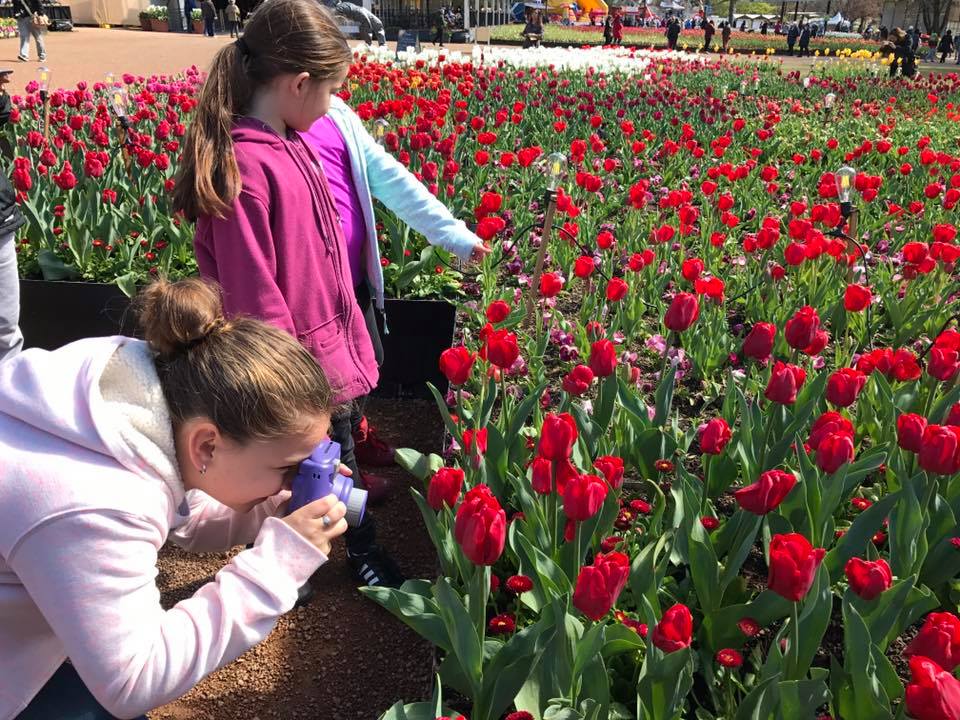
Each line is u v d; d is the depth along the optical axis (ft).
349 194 9.88
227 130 7.81
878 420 11.08
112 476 4.84
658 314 15.94
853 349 14.87
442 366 8.94
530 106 35.86
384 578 9.89
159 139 21.89
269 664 9.04
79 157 20.72
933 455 7.57
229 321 5.44
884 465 10.69
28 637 5.26
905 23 183.52
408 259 17.01
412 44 57.57
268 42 7.91
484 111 35.27
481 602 6.85
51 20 101.45
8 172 20.07
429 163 19.12
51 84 49.42
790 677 6.46
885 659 6.72
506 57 58.34
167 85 35.17
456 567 8.13
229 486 5.41
